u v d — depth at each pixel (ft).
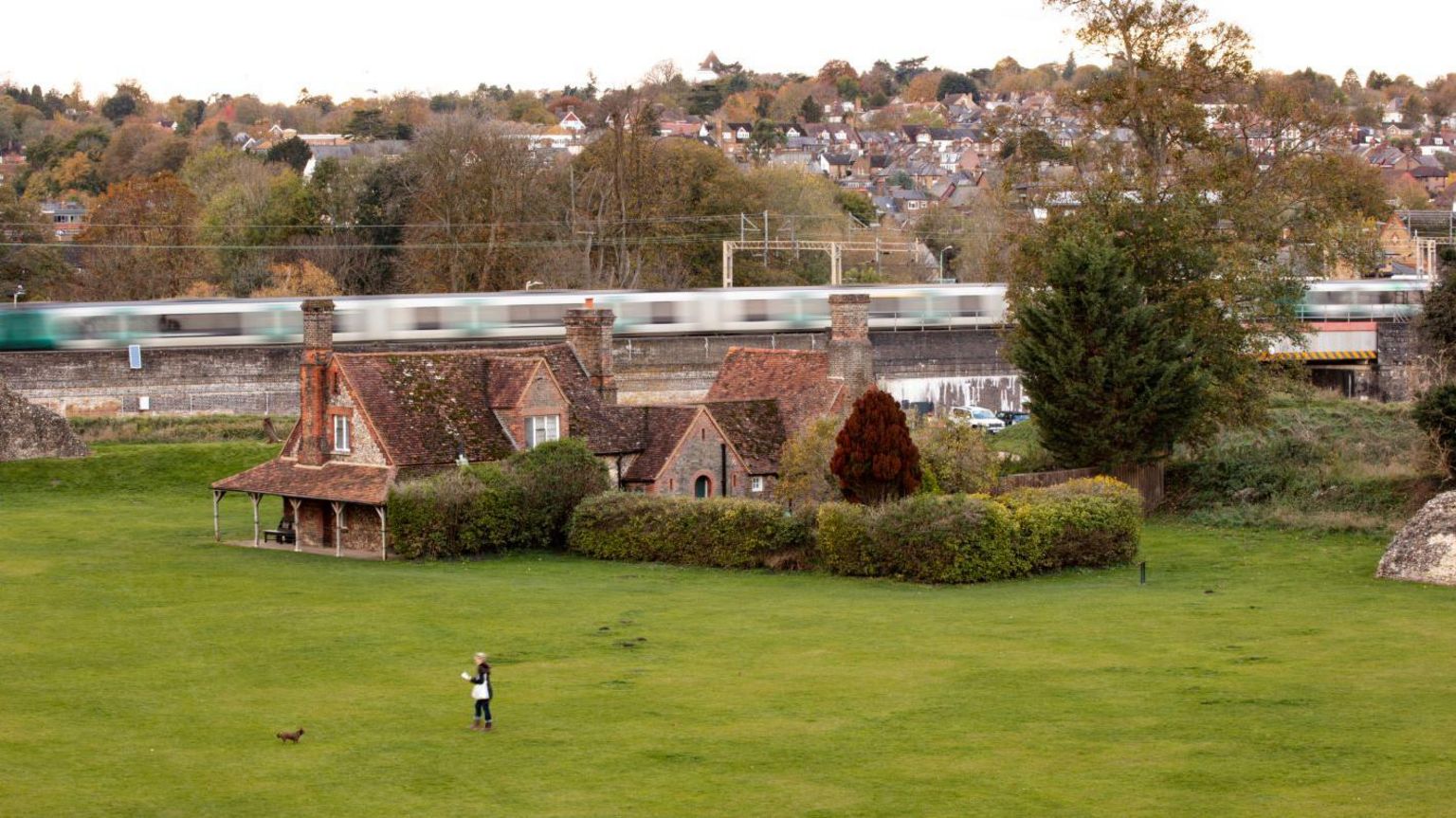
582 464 230.07
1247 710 131.23
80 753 122.52
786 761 120.06
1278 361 282.56
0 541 231.71
